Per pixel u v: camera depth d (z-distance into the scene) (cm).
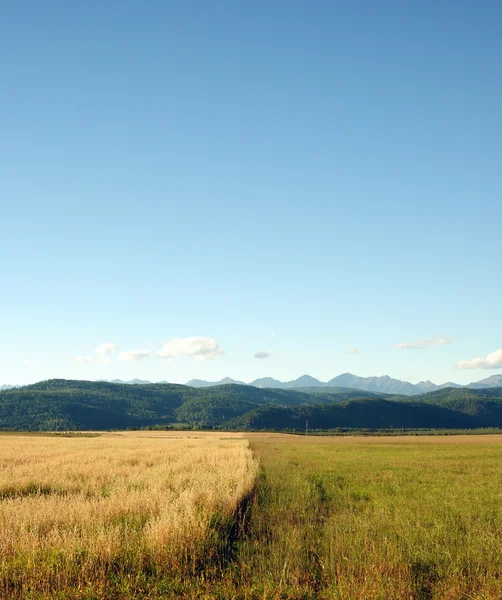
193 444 6819
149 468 2750
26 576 871
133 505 1356
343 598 824
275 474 2716
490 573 936
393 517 1441
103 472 2489
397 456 4562
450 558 1008
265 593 833
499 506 1652
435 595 860
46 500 1548
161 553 979
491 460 4012
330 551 1055
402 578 905
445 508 1595
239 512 1411
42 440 8144
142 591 848
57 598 812
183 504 1325
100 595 827
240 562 1005
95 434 14300
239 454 4119
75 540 1023
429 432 17275
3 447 5272
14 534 1069
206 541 1059
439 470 3089
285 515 1477
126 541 1029
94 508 1323
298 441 9250
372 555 998
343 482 2422
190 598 833
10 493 1866
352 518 1406
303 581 922
